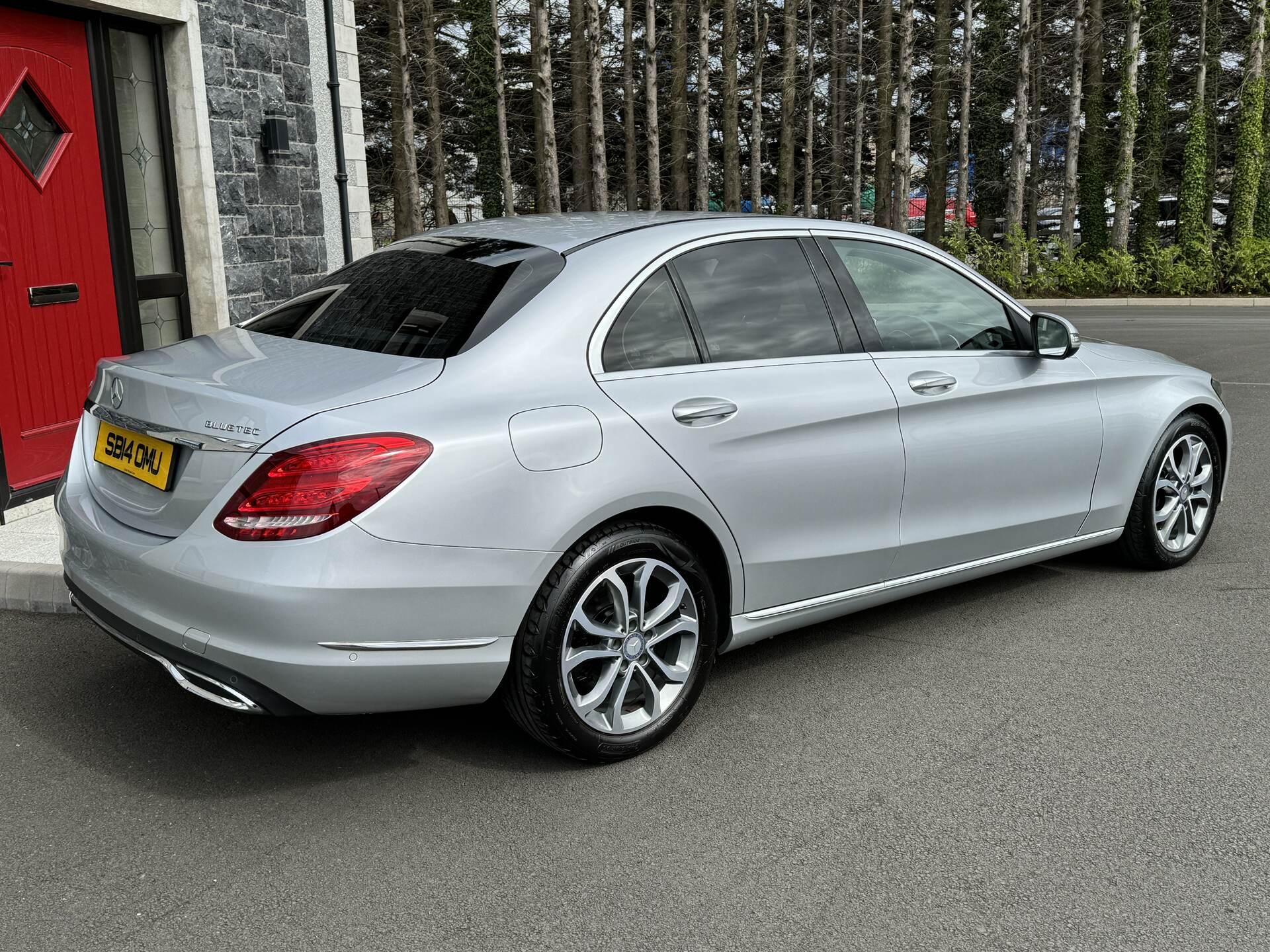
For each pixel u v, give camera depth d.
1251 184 27.33
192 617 2.73
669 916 2.50
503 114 27.50
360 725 3.49
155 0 6.49
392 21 27.75
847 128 37.94
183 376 2.99
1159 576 4.98
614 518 3.13
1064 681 3.84
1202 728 3.47
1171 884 2.63
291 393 2.80
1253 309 22.06
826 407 3.56
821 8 34.53
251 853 2.75
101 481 3.18
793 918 2.49
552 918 2.49
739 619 3.52
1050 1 34.12
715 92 37.56
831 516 3.64
